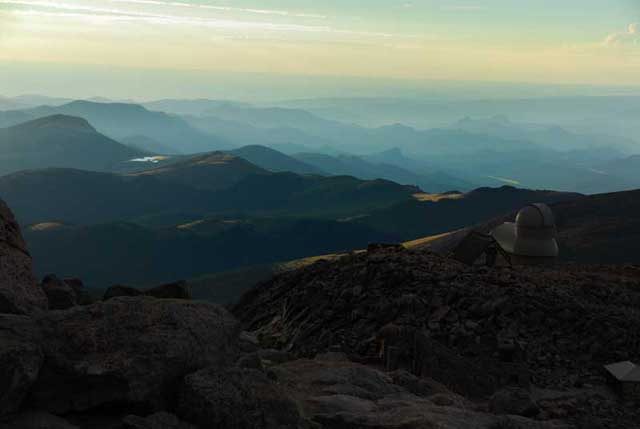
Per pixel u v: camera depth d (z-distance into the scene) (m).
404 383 14.75
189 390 7.59
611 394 21.25
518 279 31.23
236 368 8.16
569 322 26.48
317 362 14.43
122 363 7.45
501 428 11.27
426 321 25.73
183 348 8.05
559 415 17.42
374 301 28.36
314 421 9.66
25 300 9.16
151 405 7.45
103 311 8.33
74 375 7.22
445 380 18.62
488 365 21.06
